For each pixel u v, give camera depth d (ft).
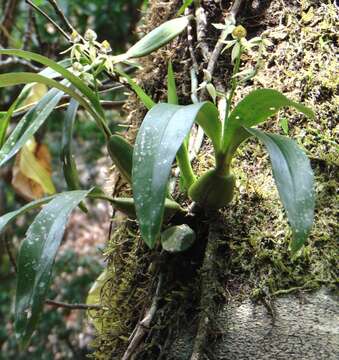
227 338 0.96
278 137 0.89
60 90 1.15
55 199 0.96
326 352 0.90
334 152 1.07
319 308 0.93
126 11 2.83
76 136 3.44
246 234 1.03
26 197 2.02
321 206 1.02
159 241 1.10
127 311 1.14
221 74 1.23
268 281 0.97
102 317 1.20
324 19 1.18
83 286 3.44
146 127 0.81
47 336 3.50
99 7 2.83
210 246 1.03
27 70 2.43
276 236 1.01
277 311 0.95
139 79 1.43
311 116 0.90
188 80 1.30
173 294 1.05
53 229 0.91
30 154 1.93
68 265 3.45
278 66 1.18
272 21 1.23
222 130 0.98
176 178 1.16
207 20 1.30
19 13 2.94
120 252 1.21
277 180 0.82
